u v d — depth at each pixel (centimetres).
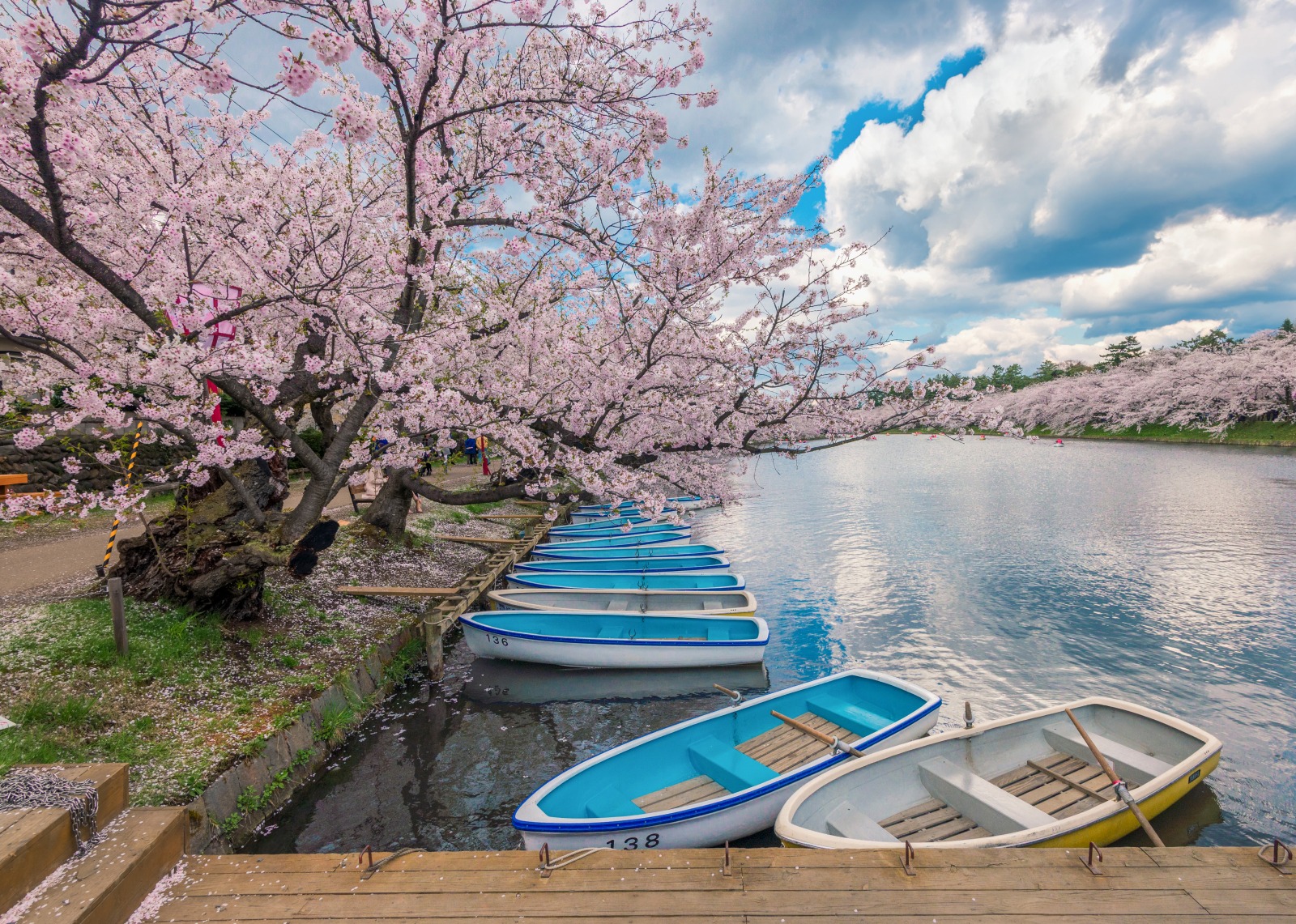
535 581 1173
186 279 464
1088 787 526
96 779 326
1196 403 4106
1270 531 1659
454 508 1870
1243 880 317
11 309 509
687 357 713
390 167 742
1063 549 1579
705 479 931
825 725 642
